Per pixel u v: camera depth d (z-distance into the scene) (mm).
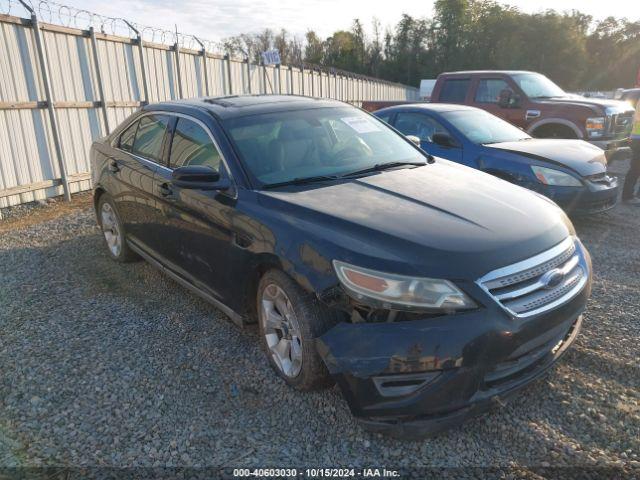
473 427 2773
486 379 2545
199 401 3051
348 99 22438
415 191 3328
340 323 2658
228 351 3590
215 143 3717
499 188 3510
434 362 2430
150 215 4375
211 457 2604
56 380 3268
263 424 2846
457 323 2455
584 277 3068
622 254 5461
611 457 2533
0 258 5590
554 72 63125
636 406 2893
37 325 4012
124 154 4887
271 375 3281
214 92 11703
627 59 71375
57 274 5098
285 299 3045
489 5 69375
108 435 2770
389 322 2525
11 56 7242
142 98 9578
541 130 9078
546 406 2922
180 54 10391
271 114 4027
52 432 2799
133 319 4098
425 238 2670
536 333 2635
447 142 6723
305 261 2789
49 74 7809
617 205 7848
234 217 3307
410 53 70562
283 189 3363
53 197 8180
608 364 3291
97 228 6621
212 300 3740
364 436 2734
